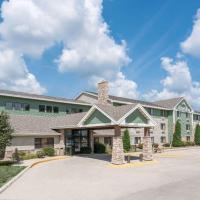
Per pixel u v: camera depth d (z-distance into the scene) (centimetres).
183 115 7400
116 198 1494
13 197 1536
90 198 1506
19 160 3225
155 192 1622
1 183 1845
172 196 1514
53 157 3691
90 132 4388
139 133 6031
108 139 5009
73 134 4191
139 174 2347
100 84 4828
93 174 2370
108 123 3106
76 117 4081
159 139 6819
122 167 2808
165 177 2177
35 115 4762
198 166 2881
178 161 3372
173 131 7000
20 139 3628
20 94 4659
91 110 3303
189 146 6775
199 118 8081
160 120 6912
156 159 3606
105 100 4709
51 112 5019
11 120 3856
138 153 4591
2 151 2733
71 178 2170
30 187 1812
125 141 5097
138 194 1577
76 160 3406
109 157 3700
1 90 4656
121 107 3253
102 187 1805
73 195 1580
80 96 6362
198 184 1864
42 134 3812
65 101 5175
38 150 3784
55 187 1814
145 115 3284
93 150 4375
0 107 4359
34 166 2881
